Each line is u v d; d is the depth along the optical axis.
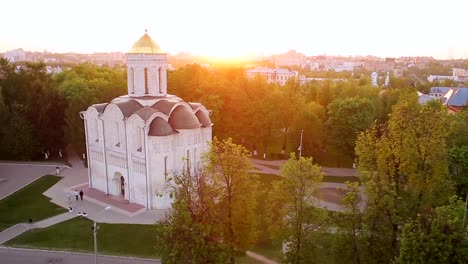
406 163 44.22
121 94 93.50
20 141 84.38
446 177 51.25
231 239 37.91
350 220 37.59
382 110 94.06
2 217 58.47
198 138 65.25
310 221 37.69
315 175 38.12
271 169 82.38
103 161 67.12
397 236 38.91
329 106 84.19
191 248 33.41
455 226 29.66
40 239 51.69
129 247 49.56
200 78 95.38
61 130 89.25
